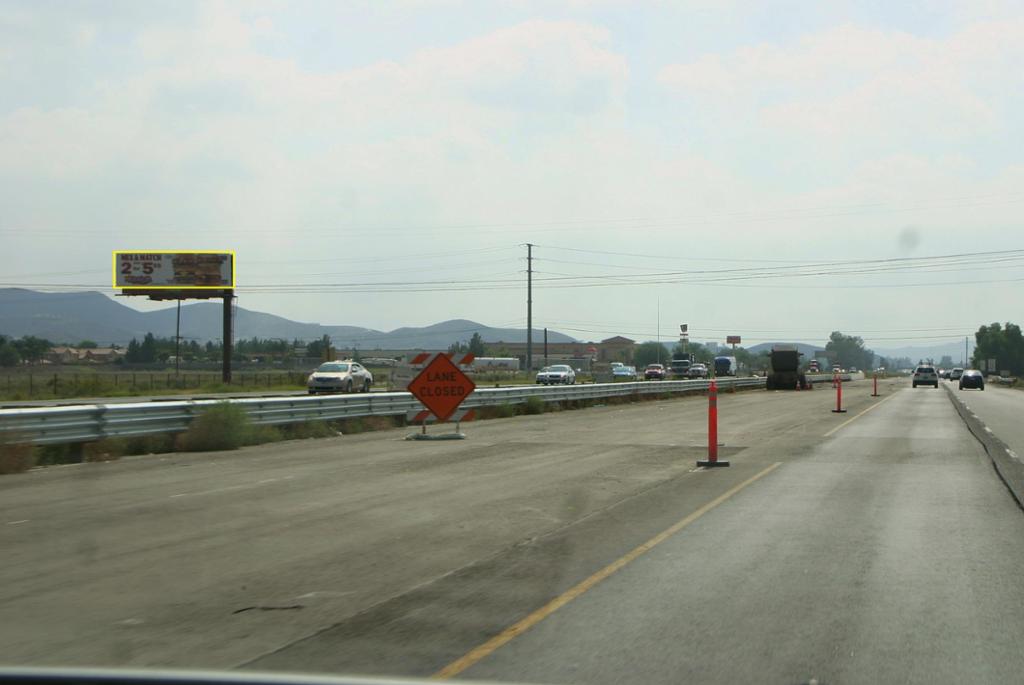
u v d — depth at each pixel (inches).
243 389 2379.4
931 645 257.0
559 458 761.0
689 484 599.8
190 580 339.9
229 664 243.3
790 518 469.1
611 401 1779.0
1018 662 242.5
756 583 330.3
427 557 378.3
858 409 1566.2
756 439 945.5
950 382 4343.0
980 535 423.2
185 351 6466.5
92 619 288.0
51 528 445.4
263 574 349.1
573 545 401.4
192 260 2669.8
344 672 236.1
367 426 1070.4
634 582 332.5
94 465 711.7
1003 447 851.4
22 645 261.0
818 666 238.8
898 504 514.9
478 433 1024.2
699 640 261.7
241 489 578.6
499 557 377.4
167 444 832.3
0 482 611.8
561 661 243.8
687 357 3981.3
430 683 120.1
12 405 1529.3
